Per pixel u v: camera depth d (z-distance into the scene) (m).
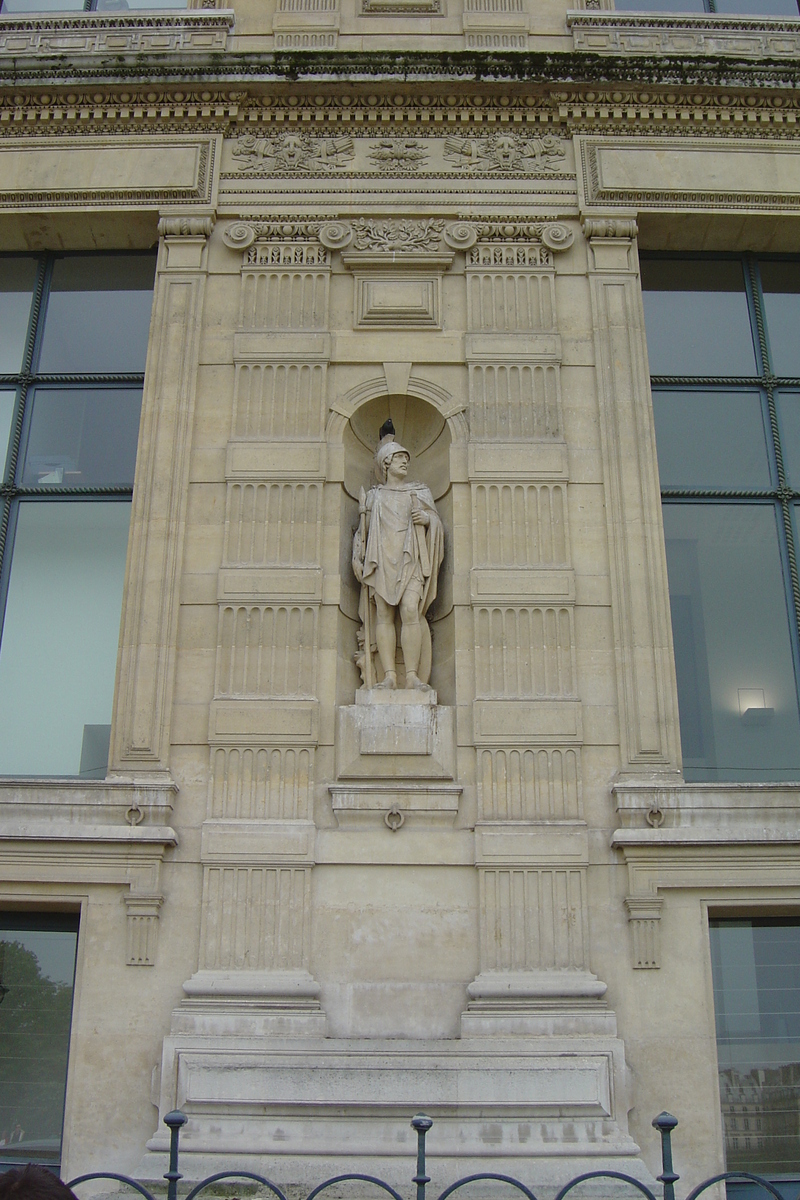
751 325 12.13
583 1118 8.52
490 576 10.25
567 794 9.59
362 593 10.39
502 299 11.33
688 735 10.53
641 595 10.25
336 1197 8.18
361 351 11.12
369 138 11.93
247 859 9.35
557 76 11.86
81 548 11.22
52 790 9.54
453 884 9.38
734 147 11.98
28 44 12.39
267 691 9.88
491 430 10.80
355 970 9.12
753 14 12.96
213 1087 8.59
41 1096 9.27
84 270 12.28
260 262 11.43
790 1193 8.99
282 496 10.53
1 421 11.67
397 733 9.77
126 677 9.97
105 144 11.93
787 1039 9.43
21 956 9.62
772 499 11.41
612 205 11.68
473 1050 8.71
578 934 9.16
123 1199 8.17
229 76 11.83
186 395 10.88
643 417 10.89
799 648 10.88
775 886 9.36
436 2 12.66
